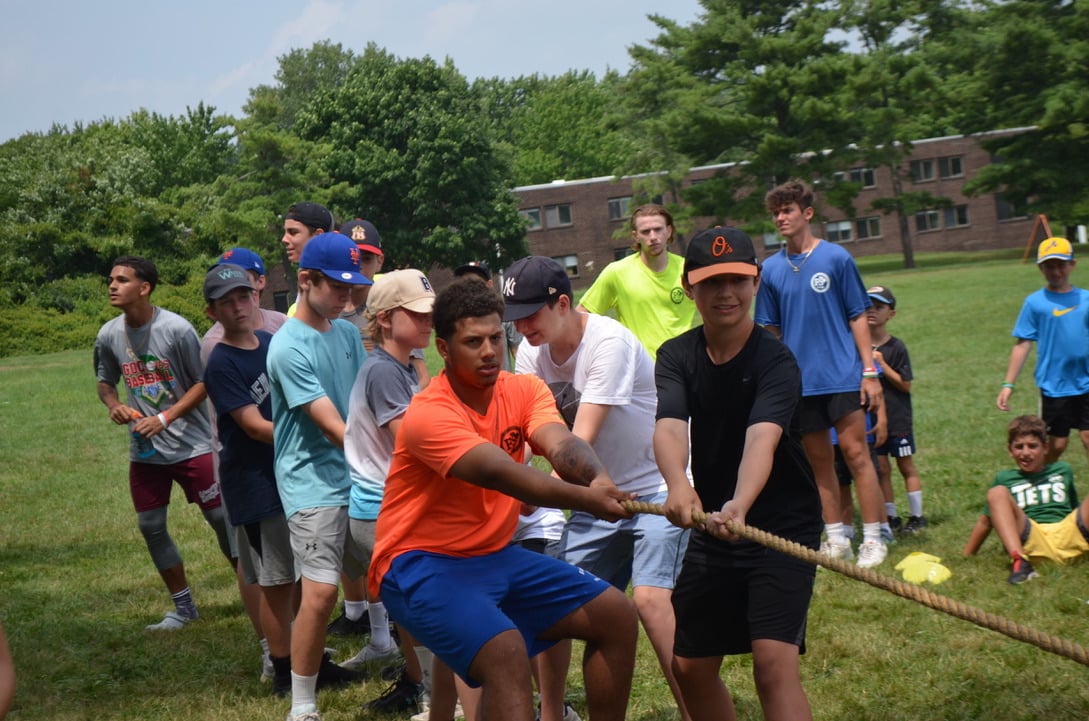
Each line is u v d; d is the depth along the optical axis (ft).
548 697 14.56
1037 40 169.48
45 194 165.27
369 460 16.02
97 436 55.62
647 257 22.63
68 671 20.31
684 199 189.26
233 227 175.01
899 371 26.58
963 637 18.37
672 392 12.59
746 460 11.64
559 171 314.35
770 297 23.94
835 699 16.33
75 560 30.17
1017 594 20.65
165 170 262.67
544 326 15.03
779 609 11.97
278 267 191.21
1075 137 170.81
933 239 231.09
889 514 26.68
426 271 213.46
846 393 23.29
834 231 233.35
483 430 12.25
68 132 289.33
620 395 14.98
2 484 43.11
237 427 18.11
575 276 230.27
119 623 23.66
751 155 188.03
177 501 37.47
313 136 207.10
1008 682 16.40
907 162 229.45
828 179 185.26
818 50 185.68
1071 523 21.89
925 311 90.94
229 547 23.56
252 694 18.62
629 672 12.34
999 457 33.99
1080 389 27.78
